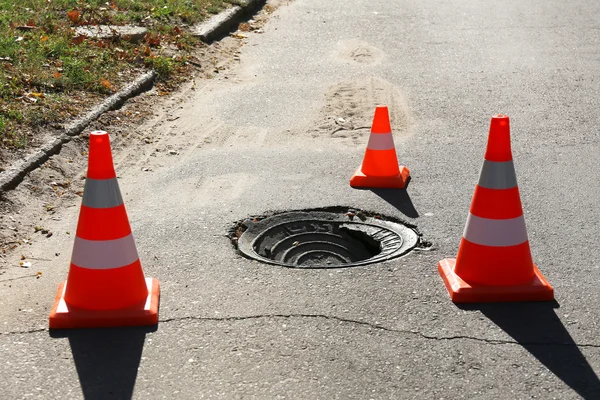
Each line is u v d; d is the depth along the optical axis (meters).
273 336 4.57
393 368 4.26
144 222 6.20
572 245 5.76
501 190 4.93
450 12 13.53
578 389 4.09
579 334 4.58
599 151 7.81
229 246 5.77
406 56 11.15
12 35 9.45
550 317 4.76
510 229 4.95
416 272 5.33
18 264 5.51
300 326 4.67
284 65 10.74
